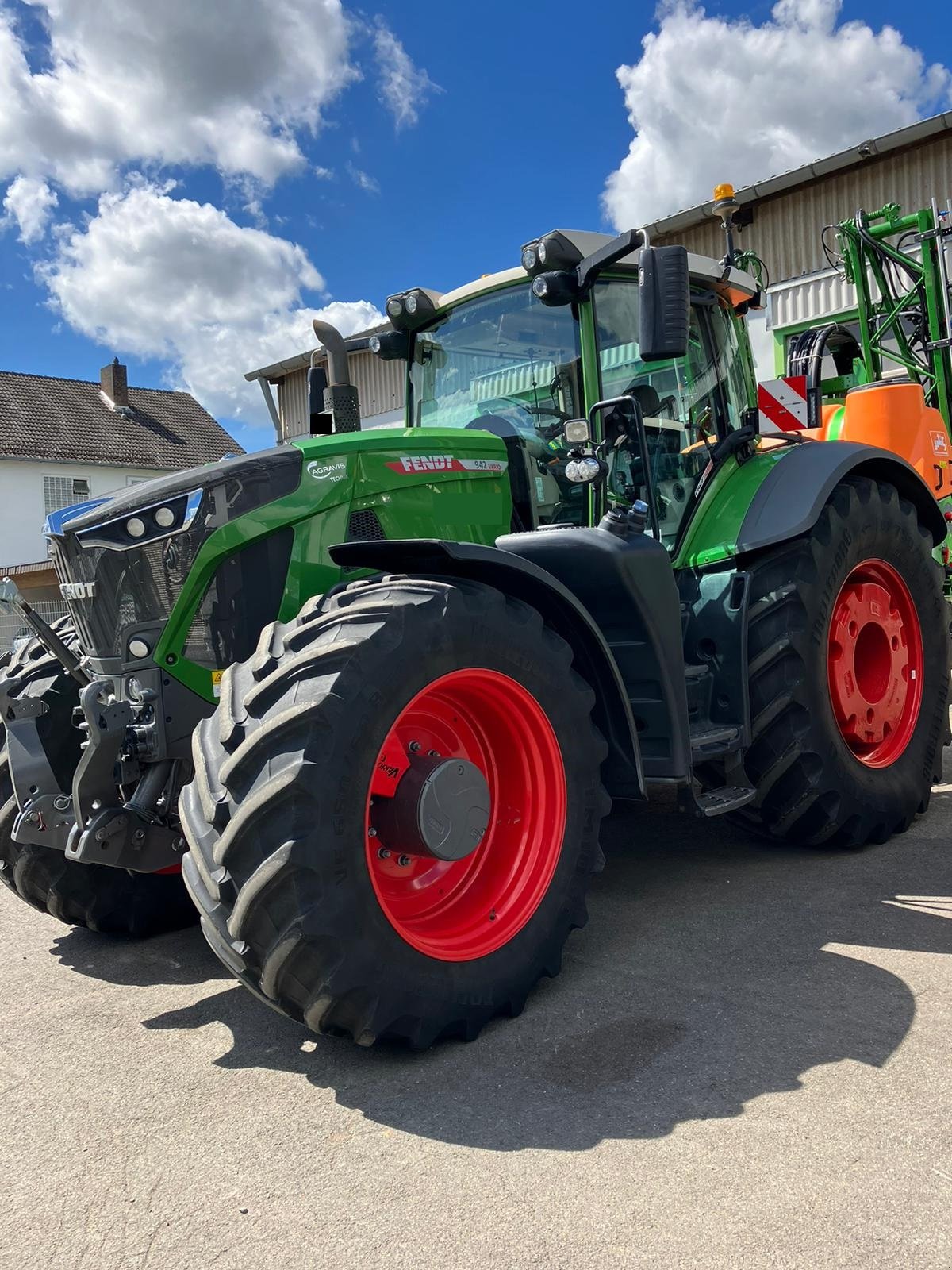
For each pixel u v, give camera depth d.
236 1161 1.97
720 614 3.54
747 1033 2.35
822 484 3.66
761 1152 1.86
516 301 3.74
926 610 4.20
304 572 2.91
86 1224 1.79
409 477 3.16
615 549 2.89
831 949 2.82
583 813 2.72
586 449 3.38
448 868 2.66
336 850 2.11
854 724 3.80
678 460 3.83
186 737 2.78
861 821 3.70
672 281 2.90
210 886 2.16
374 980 2.19
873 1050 2.22
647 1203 1.73
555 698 2.67
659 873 3.69
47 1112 2.22
